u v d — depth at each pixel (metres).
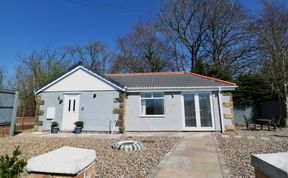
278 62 15.66
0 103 10.70
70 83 13.62
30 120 21.03
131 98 13.53
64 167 1.96
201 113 12.98
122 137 10.70
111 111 12.85
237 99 19.25
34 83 26.19
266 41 16.59
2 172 1.90
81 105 13.27
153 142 9.01
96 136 11.12
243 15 24.33
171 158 6.16
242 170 5.00
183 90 13.15
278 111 16.19
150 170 5.00
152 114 13.26
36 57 27.34
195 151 7.11
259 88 18.73
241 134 11.47
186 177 4.52
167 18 28.47
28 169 2.04
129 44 32.25
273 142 8.76
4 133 10.89
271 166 1.67
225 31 26.27
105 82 13.25
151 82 14.64
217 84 13.22
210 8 26.22
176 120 12.99
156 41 30.45
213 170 5.00
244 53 24.95
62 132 12.91
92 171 2.41
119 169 5.10
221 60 26.34
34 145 8.21
